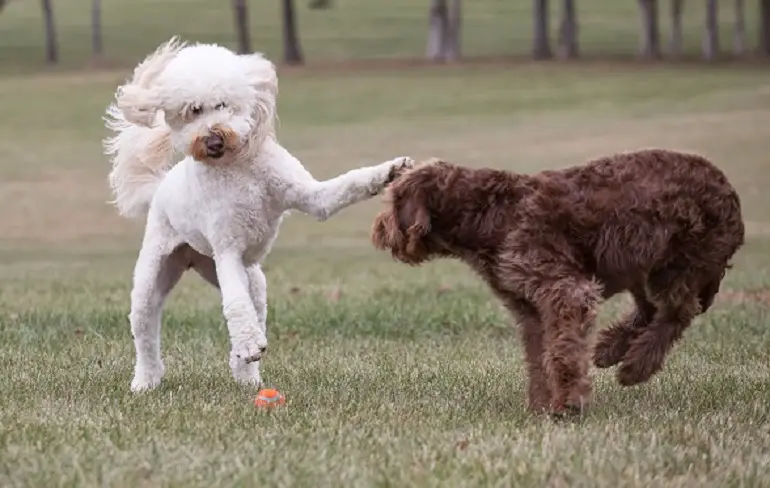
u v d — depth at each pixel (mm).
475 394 10859
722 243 9578
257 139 10141
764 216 32156
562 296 9188
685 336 14641
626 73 68062
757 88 58625
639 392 10961
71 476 7551
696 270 9617
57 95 63781
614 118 50562
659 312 9938
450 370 12414
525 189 9438
